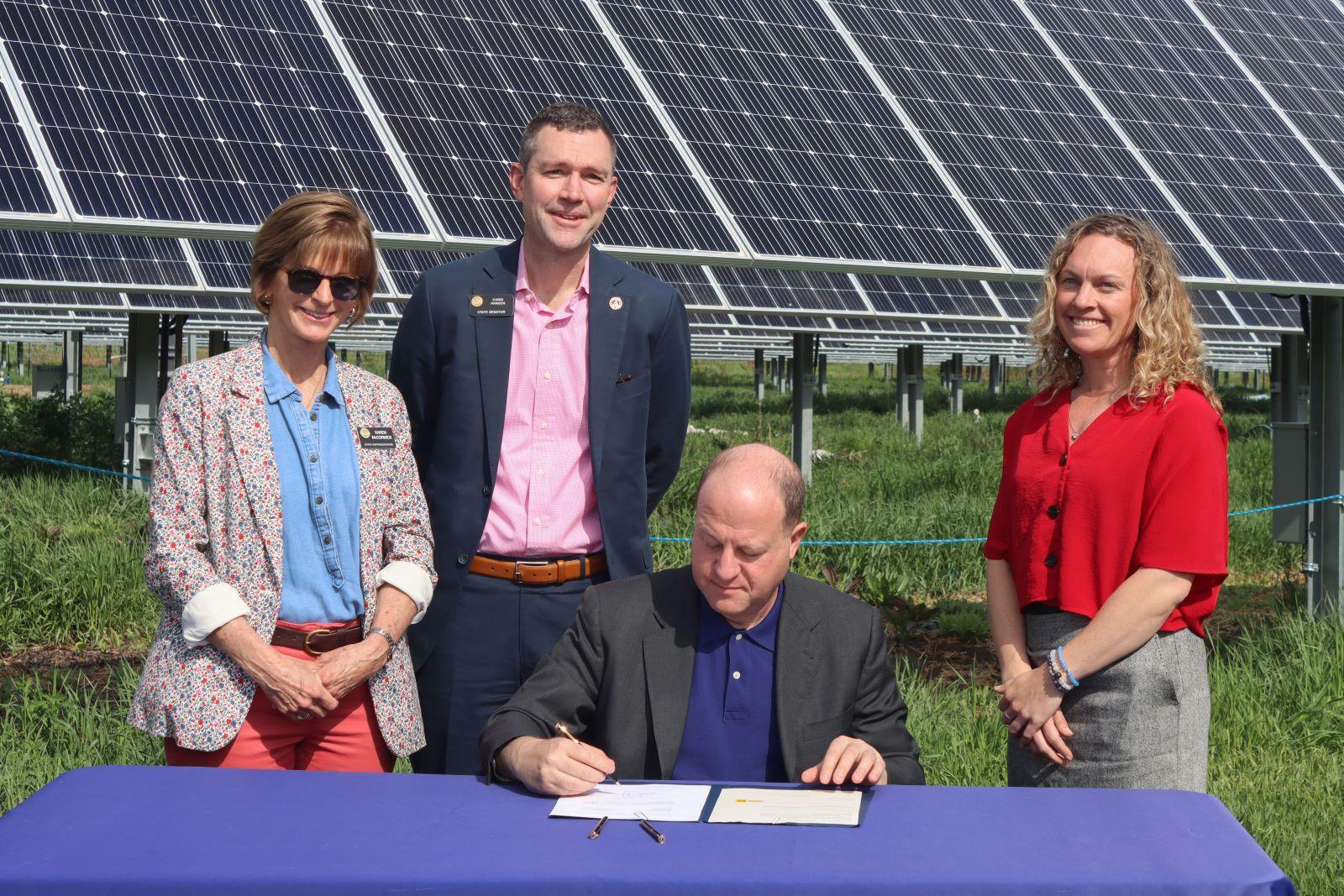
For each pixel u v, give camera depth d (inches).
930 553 430.0
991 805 121.3
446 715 176.2
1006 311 604.4
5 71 295.9
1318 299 354.6
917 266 319.0
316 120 317.1
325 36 343.3
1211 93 456.4
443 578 175.3
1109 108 425.4
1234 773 249.1
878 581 382.6
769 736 140.3
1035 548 155.5
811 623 142.9
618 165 332.2
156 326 567.5
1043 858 108.0
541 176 168.4
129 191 278.8
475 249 297.3
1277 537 357.7
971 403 1373.0
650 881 102.8
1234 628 370.6
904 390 1068.5
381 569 161.9
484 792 125.3
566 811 118.9
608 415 175.3
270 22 342.3
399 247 294.2
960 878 103.4
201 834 112.3
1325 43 527.8
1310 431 354.6
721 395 1486.2
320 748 156.4
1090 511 151.3
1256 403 1349.7
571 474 174.9
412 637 177.6
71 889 102.4
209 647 149.8
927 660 339.6
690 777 140.3
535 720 137.8
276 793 123.3
